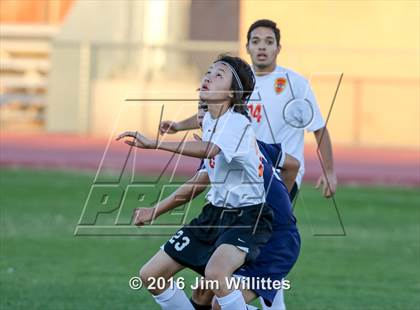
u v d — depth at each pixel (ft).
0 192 172.86
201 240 72.38
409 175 209.15
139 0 281.54
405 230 147.84
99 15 285.02
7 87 279.69
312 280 110.01
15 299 95.86
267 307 81.35
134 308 93.25
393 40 277.03
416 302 99.04
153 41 278.05
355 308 95.71
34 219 147.13
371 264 120.98
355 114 256.52
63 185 181.88
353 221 154.51
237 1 279.28
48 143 246.88
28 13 294.05
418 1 277.23
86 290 101.19
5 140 250.98
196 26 280.10
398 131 257.75
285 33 278.46
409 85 256.73
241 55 251.80
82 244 129.70
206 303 75.46
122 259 120.06
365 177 205.36
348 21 277.85
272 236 73.77
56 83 267.59
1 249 124.47
